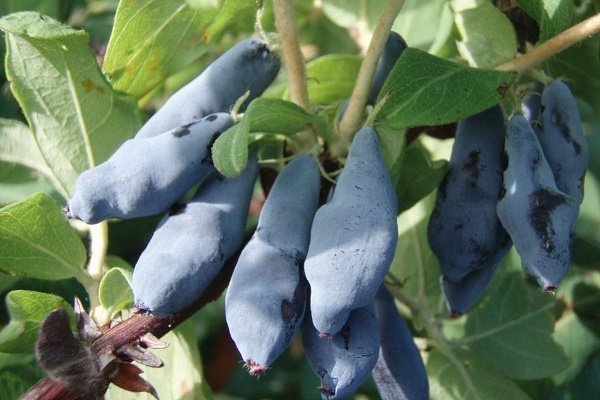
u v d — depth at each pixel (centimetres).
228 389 37
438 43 30
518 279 33
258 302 25
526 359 33
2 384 30
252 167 27
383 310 28
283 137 28
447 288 28
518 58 28
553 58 31
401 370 28
